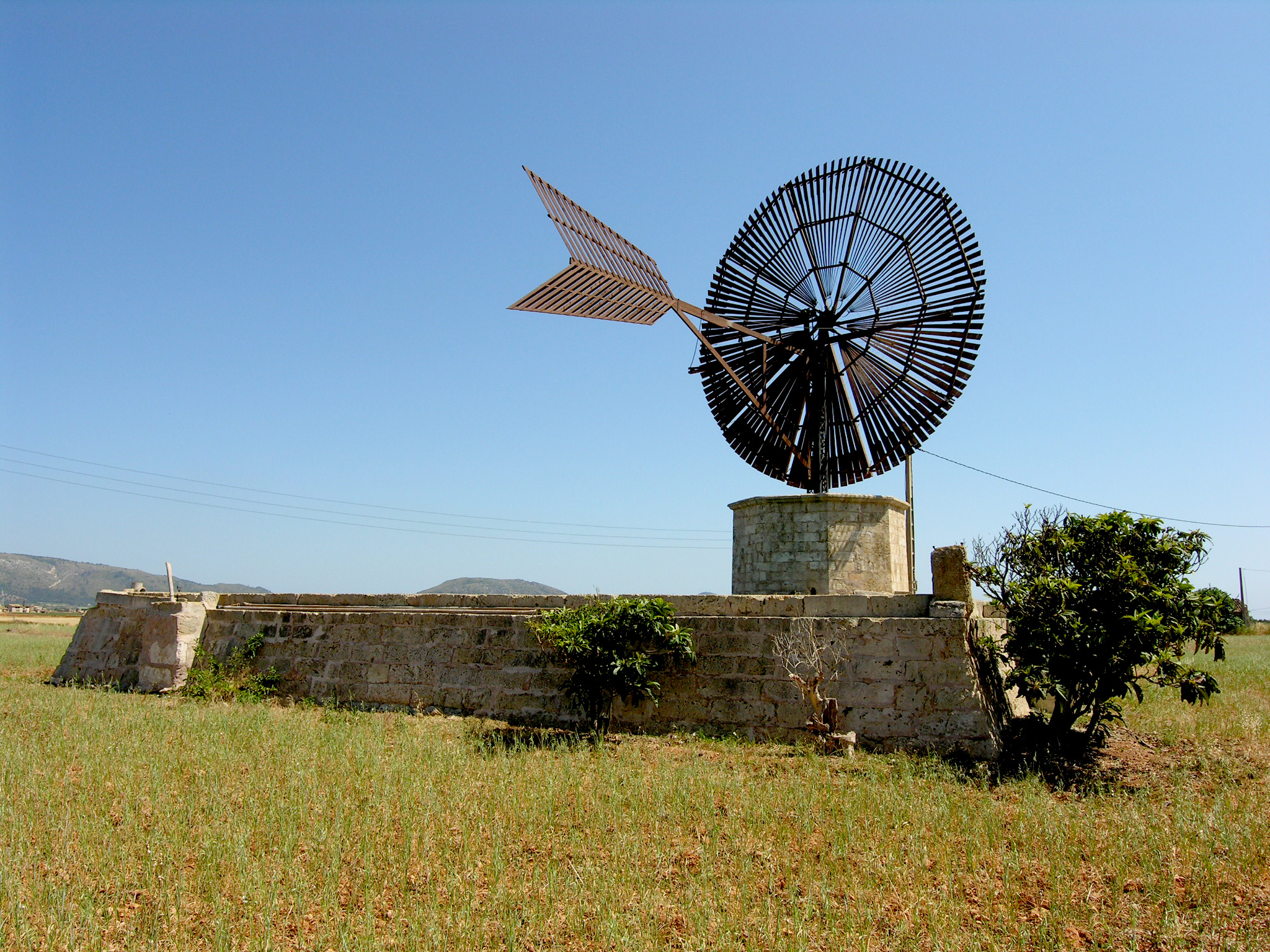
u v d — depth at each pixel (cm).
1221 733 1338
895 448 1706
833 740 1163
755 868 731
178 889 646
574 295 1303
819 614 1300
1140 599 1120
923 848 773
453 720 1396
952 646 1200
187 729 1211
